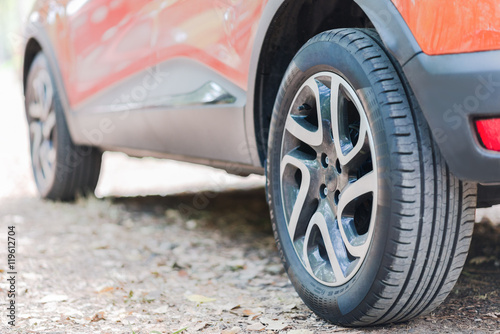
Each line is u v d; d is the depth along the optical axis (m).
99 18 3.48
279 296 2.32
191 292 2.43
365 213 2.00
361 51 1.82
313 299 2.01
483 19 1.60
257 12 2.24
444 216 1.72
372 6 1.78
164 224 3.73
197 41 2.63
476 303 2.09
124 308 2.24
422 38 1.65
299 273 2.08
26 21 4.43
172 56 2.81
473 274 2.41
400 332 1.87
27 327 2.03
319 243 2.08
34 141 4.46
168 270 2.77
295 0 2.10
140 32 3.06
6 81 15.20
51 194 4.34
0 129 9.34
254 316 2.09
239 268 2.78
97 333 1.97
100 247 3.17
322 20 2.25
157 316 2.15
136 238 3.39
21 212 4.09
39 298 2.36
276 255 2.98
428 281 1.78
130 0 3.15
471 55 1.59
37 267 2.81
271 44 2.26
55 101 4.09
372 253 1.78
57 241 3.32
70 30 3.80
